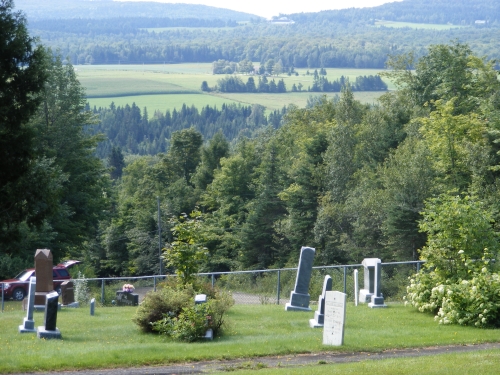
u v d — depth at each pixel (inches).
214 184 3383.4
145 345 683.4
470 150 1844.2
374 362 579.5
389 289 1395.2
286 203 2632.9
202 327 728.3
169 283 939.3
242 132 7819.9
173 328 740.7
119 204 3567.9
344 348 666.8
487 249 861.8
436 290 855.1
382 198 1964.8
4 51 747.4
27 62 776.3
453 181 1905.8
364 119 2960.1
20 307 1277.1
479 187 1679.4
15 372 588.7
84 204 2182.6
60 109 2108.8
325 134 2785.4
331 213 2138.3
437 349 671.1
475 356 588.4
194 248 914.1
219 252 2694.4
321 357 638.5
